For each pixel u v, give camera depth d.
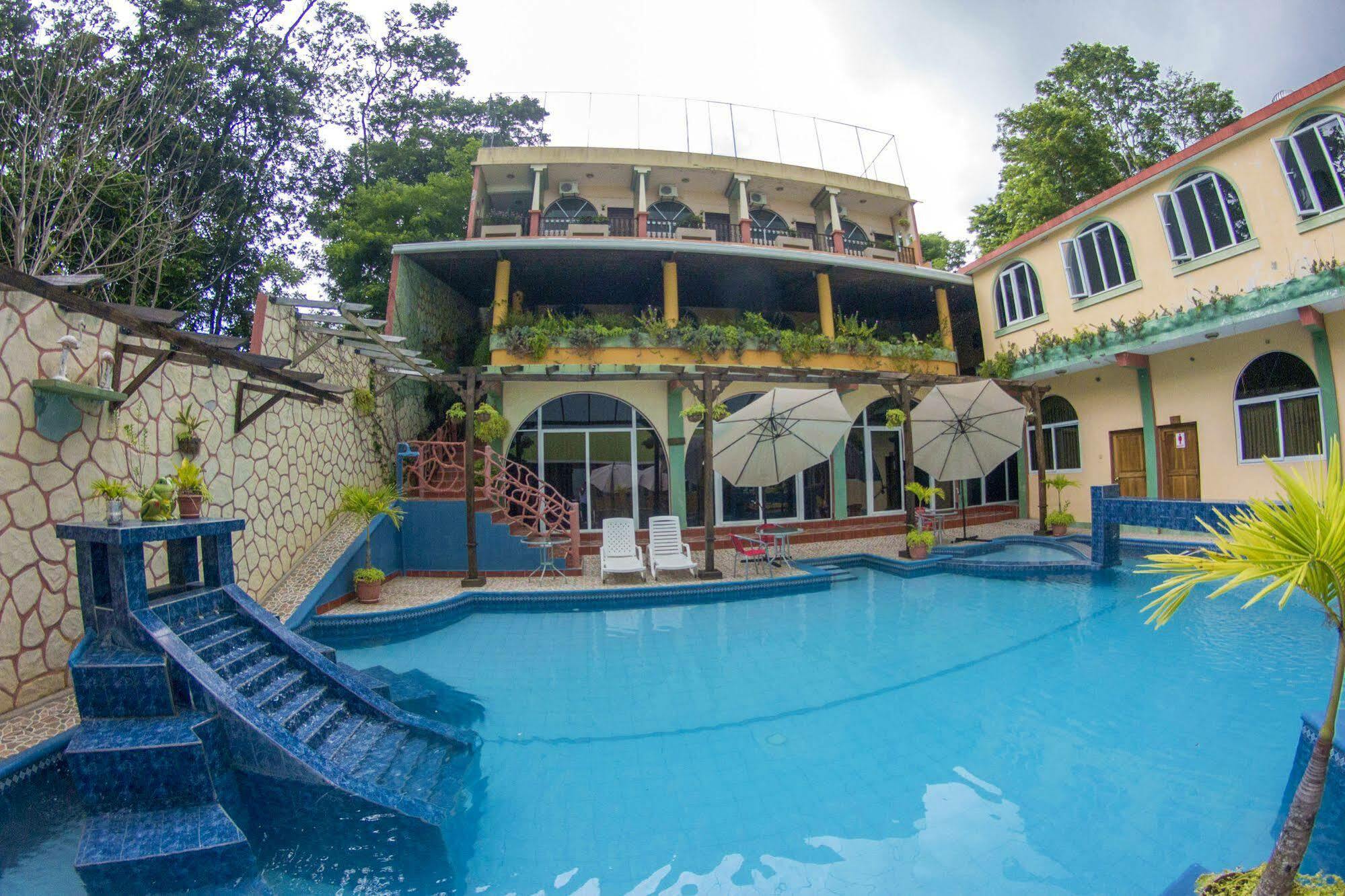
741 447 10.67
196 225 15.87
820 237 18.31
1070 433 16.23
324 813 3.84
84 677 3.96
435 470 11.88
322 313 8.89
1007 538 13.84
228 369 7.62
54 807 3.92
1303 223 10.55
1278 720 5.16
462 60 21.97
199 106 15.64
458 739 4.96
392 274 12.87
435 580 10.43
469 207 16.30
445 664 6.95
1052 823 3.86
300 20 18.38
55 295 4.12
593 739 5.13
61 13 12.74
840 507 14.98
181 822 3.55
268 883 3.40
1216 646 7.12
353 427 11.26
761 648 7.41
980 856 3.55
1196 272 12.25
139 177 13.35
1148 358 13.93
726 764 4.70
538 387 13.45
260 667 4.80
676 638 7.86
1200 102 21.05
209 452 7.19
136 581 4.36
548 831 3.88
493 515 11.20
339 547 9.51
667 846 3.72
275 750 3.95
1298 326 11.28
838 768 4.61
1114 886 3.27
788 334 14.20
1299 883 2.50
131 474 5.99
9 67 11.70
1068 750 4.76
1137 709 5.45
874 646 7.42
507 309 13.60
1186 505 9.45
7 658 4.67
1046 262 15.37
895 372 14.10
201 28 15.52
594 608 9.46
